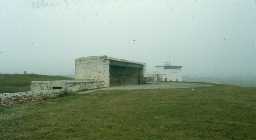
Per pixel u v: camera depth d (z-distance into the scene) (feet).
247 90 65.05
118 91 64.75
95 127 30.32
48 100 54.54
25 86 102.73
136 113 36.94
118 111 38.70
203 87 77.46
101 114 37.14
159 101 46.06
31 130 29.86
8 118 36.40
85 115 36.83
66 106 45.29
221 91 61.77
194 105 41.42
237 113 36.06
